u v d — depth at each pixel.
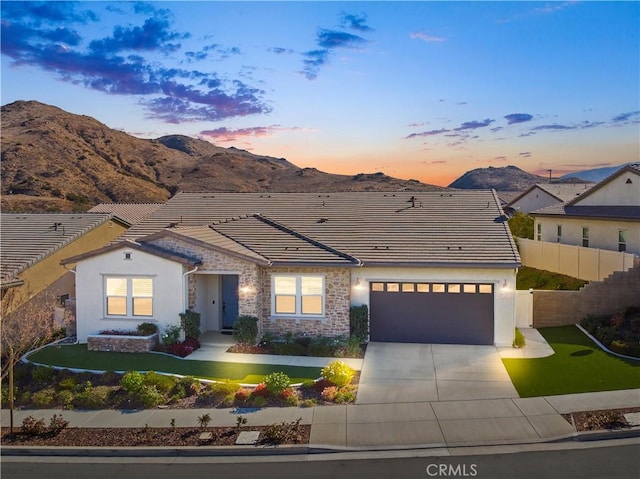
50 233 25.12
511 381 15.45
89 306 20.05
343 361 17.80
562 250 27.12
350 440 12.02
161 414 13.78
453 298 19.86
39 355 18.41
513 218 39.81
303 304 20.39
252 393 14.57
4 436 12.72
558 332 20.83
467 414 13.20
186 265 19.56
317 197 27.00
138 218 39.06
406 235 21.83
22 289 21.22
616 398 13.67
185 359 18.03
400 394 14.70
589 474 10.19
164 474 10.86
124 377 14.95
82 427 13.14
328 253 20.55
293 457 11.44
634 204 27.00
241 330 19.30
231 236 22.56
